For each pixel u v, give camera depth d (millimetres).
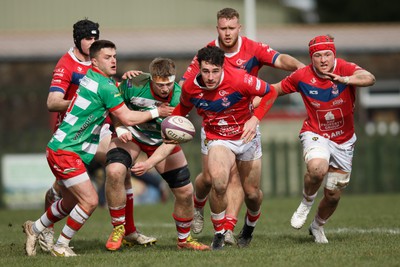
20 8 112250
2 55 88375
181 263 24562
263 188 71062
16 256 28516
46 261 26172
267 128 83938
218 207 28250
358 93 92312
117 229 29141
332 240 31219
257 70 32156
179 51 86750
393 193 70812
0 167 66938
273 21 131375
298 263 24094
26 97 90250
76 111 27906
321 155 29562
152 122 29422
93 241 33875
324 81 29844
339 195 30719
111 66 28172
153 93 29250
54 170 28094
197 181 31875
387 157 71438
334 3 143375
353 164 71625
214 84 27406
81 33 30656
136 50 87188
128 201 31250
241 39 31672
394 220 39594
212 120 28766
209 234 36250
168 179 29359
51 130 82375
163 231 37875
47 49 90375
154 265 24328
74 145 28000
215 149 28453
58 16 112625
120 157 28828
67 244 28281
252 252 26859
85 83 27969
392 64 89188
